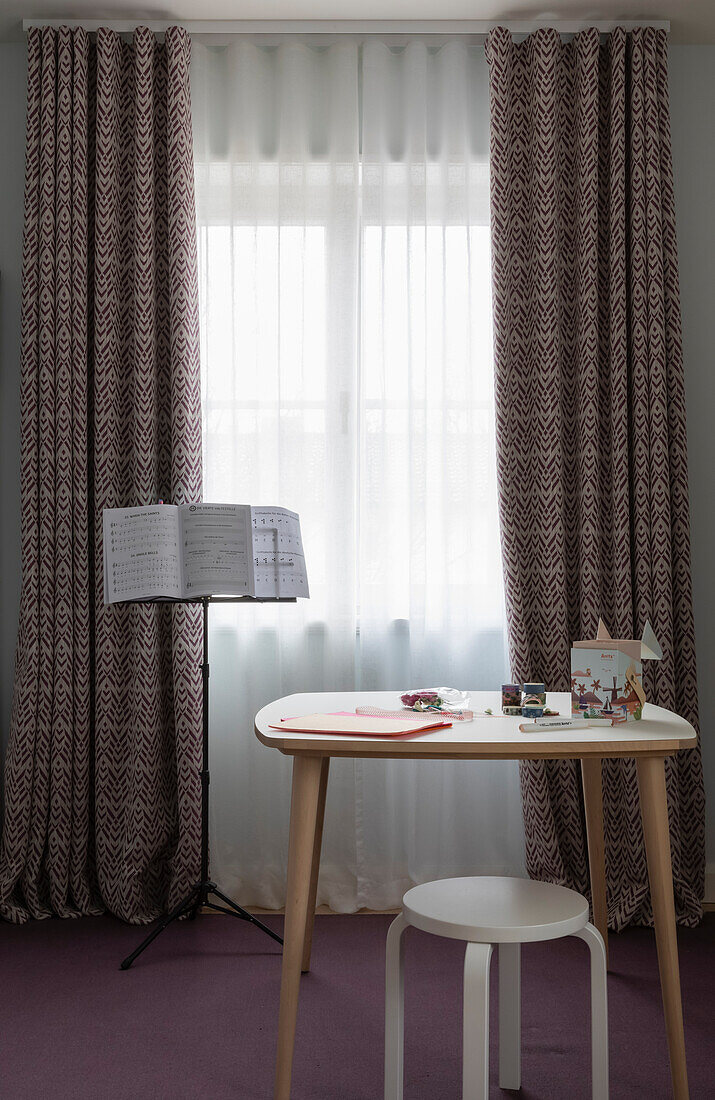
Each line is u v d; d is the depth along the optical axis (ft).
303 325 10.43
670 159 10.28
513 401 10.24
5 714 10.53
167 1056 6.93
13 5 10.02
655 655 6.59
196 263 10.28
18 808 9.82
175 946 9.08
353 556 10.40
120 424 10.23
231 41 10.49
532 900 5.66
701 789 10.06
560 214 10.33
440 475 10.46
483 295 10.55
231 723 10.40
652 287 10.07
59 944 9.11
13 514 10.61
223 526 8.39
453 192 10.43
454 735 5.92
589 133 10.18
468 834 10.31
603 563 10.21
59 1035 7.25
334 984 8.18
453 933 5.24
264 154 10.58
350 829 10.21
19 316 10.66
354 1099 6.36
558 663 9.98
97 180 10.09
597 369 10.13
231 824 10.36
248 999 7.89
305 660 10.44
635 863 9.71
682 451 10.16
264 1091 6.46
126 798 9.86
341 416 10.34
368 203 10.43
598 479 10.12
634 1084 6.54
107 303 10.04
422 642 10.26
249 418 10.41
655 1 10.00
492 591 10.46
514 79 10.39
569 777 9.92
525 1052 7.00
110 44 10.15
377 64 10.45
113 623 9.98
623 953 8.91
